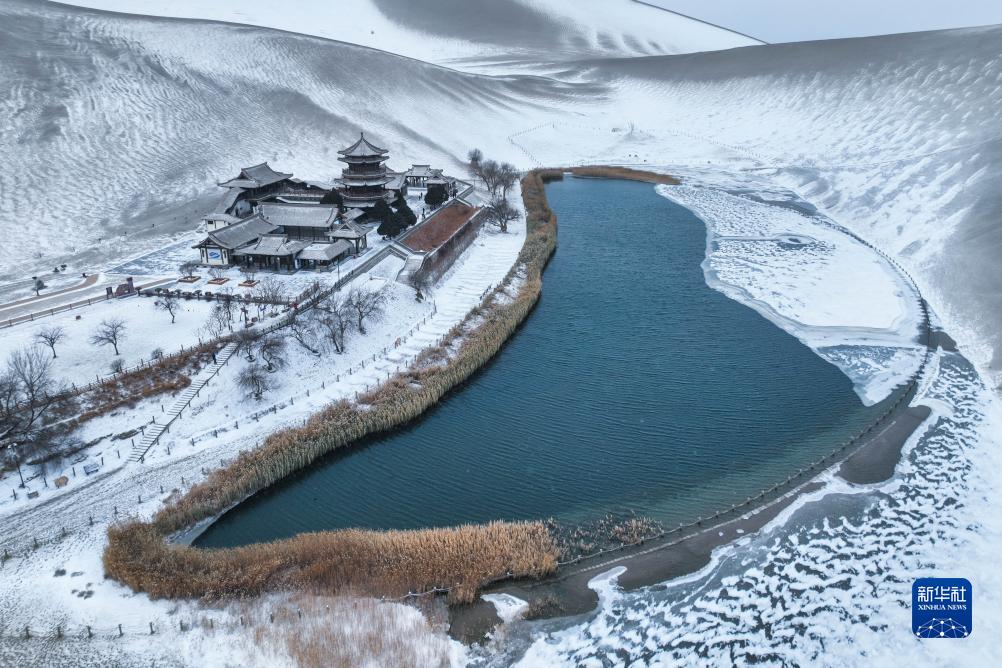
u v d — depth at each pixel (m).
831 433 55.28
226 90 156.75
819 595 39.34
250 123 145.88
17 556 41.69
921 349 68.06
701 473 51.06
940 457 51.22
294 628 36.66
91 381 57.12
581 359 68.81
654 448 54.22
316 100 165.12
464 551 42.22
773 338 72.31
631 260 97.00
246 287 75.62
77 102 132.12
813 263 93.38
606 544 44.16
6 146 113.19
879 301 79.62
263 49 188.00
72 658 34.91
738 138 179.62
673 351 70.12
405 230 96.06
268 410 57.09
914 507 46.03
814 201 125.69
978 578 40.06
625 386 63.47
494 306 78.38
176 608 38.09
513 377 65.50
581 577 41.31
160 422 54.22
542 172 152.25
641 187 142.38
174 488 47.81
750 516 46.00
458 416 59.16
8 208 98.31
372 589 39.50
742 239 104.81
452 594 39.28
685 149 175.00
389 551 41.97
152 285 76.06
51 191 105.38
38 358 56.31
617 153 174.75
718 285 87.19
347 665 34.53
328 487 50.66
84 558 41.72
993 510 45.59
